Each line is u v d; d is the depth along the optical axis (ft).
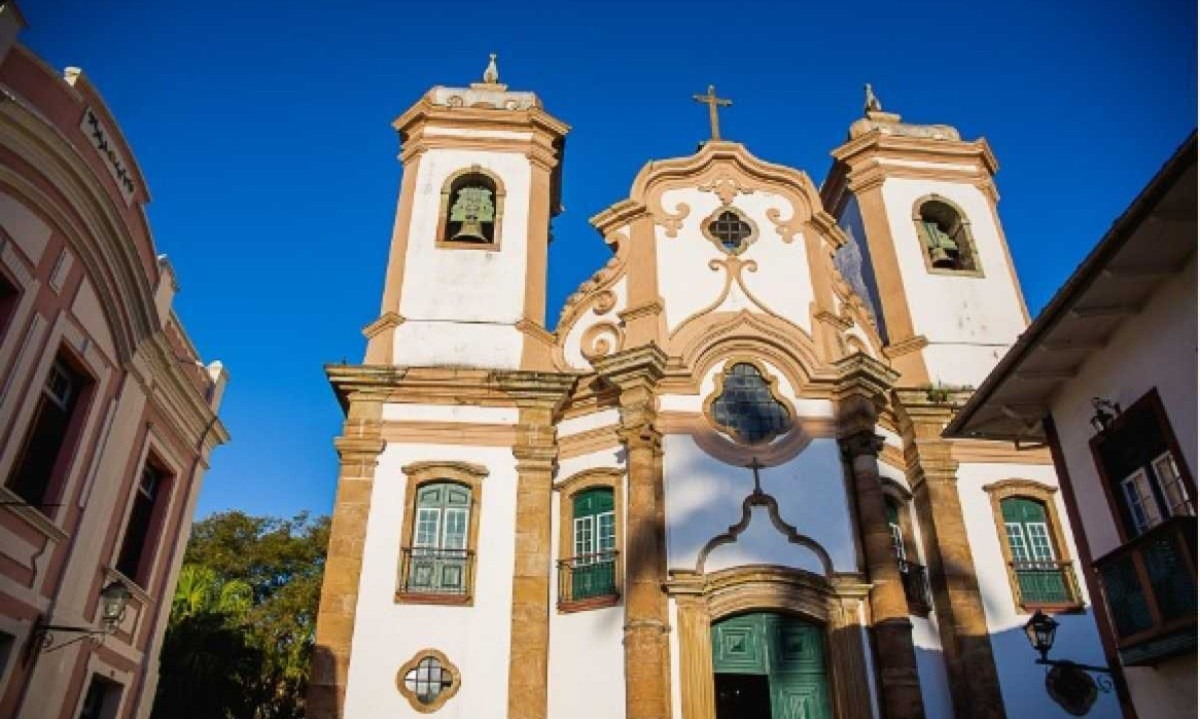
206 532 122.21
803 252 61.93
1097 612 35.50
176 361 47.06
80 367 38.40
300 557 120.47
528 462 53.98
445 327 59.62
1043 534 57.26
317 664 47.26
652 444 52.44
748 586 49.29
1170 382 31.78
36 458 36.17
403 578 50.16
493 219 64.95
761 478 52.70
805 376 56.03
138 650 45.62
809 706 47.75
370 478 52.90
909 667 47.50
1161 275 31.78
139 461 44.68
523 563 50.88
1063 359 36.76
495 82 73.15
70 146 34.32
